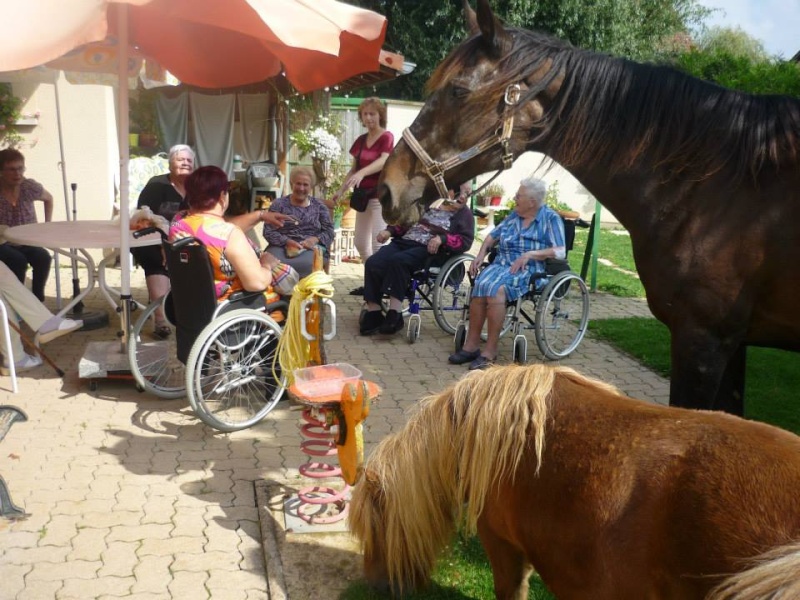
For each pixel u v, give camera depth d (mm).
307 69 5348
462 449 2129
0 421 3381
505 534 2098
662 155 2947
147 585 2834
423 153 3330
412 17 18875
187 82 6191
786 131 2771
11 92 8422
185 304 4383
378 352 6062
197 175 4348
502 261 5941
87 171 8852
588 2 18375
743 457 1498
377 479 2410
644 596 1551
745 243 2801
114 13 5227
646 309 8133
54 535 3154
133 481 3668
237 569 2963
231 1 3730
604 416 1818
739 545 1382
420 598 2738
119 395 4816
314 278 3438
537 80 3146
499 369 2137
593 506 1664
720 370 2957
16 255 6137
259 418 4367
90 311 6641
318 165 10383
